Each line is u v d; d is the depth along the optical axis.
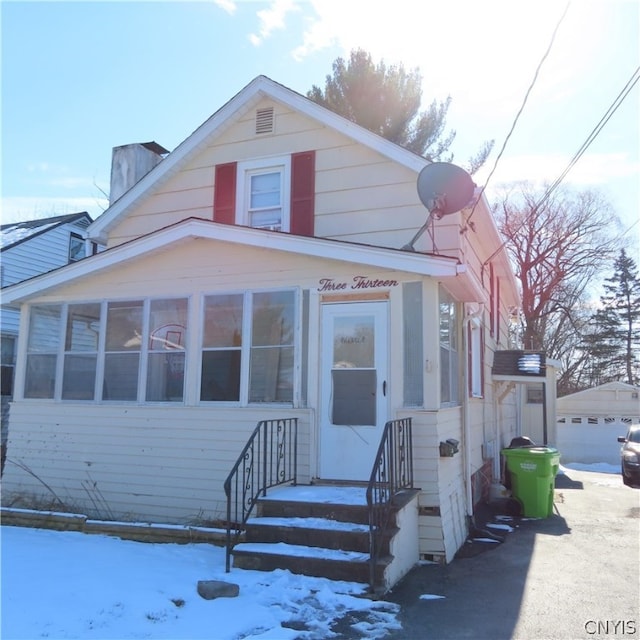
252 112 9.63
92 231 10.36
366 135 8.69
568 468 18.66
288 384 7.47
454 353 8.30
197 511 7.52
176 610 4.66
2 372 15.25
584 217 30.64
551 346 34.44
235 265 7.89
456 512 7.39
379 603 4.91
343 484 7.04
